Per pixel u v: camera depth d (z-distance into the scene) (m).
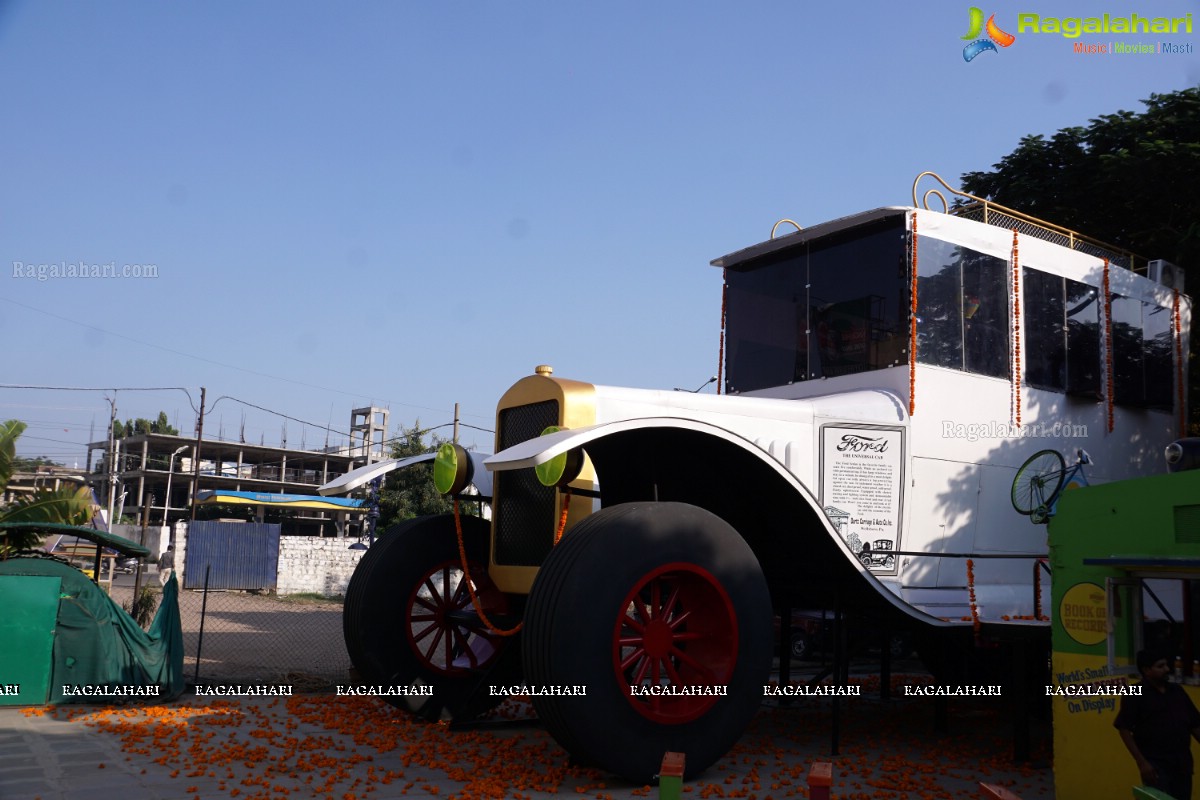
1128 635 4.84
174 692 8.85
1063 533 5.28
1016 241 8.36
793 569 7.18
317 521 48.25
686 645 5.95
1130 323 9.37
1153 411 9.46
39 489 12.75
